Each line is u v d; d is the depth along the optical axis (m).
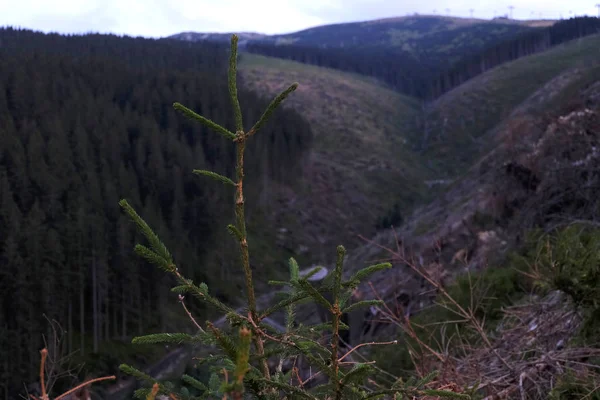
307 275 1.58
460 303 5.15
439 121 81.62
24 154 32.91
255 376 1.23
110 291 27.02
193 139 50.84
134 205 33.81
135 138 45.97
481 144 68.06
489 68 103.62
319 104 85.19
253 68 101.06
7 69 47.34
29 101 43.94
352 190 59.84
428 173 67.06
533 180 8.77
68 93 50.41
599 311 2.98
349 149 71.06
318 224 52.78
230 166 45.97
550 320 3.53
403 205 58.31
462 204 16.75
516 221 8.06
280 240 47.16
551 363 2.95
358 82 105.94
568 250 3.03
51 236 24.80
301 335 1.41
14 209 25.20
